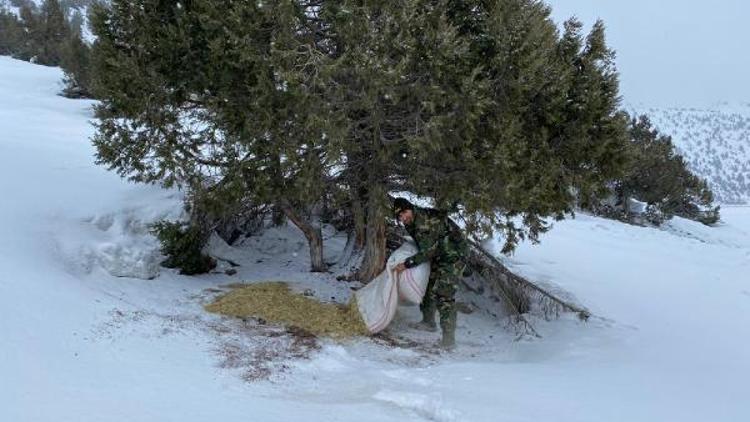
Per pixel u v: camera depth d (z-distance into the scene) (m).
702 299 9.34
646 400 4.21
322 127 4.91
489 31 5.23
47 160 8.59
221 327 5.08
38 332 3.89
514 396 4.09
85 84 20.78
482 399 3.95
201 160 5.80
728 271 12.87
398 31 4.76
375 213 6.41
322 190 6.05
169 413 3.22
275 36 4.88
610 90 5.97
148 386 3.56
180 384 3.69
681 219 23.30
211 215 6.34
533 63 5.18
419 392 4.02
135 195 7.13
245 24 4.85
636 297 8.84
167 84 5.57
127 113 5.60
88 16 5.79
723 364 5.67
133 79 5.46
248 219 7.72
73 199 6.73
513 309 6.93
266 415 3.40
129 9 5.55
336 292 6.65
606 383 4.61
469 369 4.81
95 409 3.12
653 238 16.33
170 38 5.31
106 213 6.45
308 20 5.20
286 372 4.27
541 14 5.76
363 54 4.65
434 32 4.81
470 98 4.98
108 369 3.69
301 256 7.95
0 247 5.03
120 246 5.86
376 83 4.69
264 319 5.47
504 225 6.13
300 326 5.47
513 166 5.43
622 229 17.14
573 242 13.20
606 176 6.26
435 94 4.95
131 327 4.50
